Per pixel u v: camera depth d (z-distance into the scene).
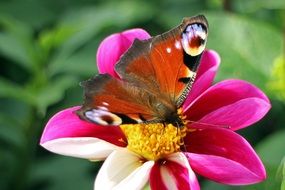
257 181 0.43
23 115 0.59
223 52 0.50
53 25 0.63
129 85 0.43
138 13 0.59
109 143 0.44
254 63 0.50
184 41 0.44
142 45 0.44
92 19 0.58
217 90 0.46
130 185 0.43
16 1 0.63
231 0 0.56
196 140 0.45
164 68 0.44
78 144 0.44
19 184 0.56
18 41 0.56
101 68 0.46
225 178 0.43
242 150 0.44
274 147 0.50
